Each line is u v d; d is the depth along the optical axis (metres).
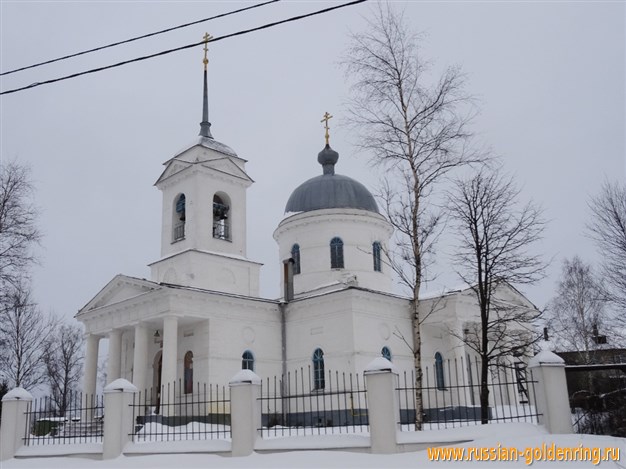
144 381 26.64
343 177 34.94
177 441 15.34
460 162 18.23
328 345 27.78
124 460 15.27
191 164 30.30
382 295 28.56
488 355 19.12
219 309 27.42
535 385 13.20
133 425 16.31
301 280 32.69
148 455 15.20
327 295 28.12
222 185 31.30
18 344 37.62
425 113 18.38
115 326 28.56
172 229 30.97
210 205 30.42
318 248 32.72
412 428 22.91
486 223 18.61
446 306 29.72
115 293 29.03
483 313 17.89
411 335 30.14
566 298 39.25
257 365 28.23
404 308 30.20
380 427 13.00
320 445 13.53
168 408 23.50
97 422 23.27
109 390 16.25
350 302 27.42
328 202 33.38
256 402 14.65
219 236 30.91
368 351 27.39
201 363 26.73
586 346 35.22
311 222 33.16
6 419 18.39
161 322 27.52
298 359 28.88
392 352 28.70
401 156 18.33
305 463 12.70
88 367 29.84
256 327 28.75
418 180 18.27
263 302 29.03
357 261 32.50
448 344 31.52
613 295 28.27
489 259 18.58
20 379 37.28
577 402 17.02
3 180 28.19
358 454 12.91
